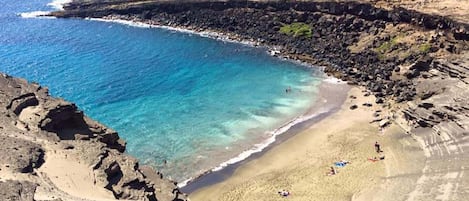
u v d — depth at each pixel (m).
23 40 158.50
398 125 99.50
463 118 90.69
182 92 122.75
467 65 107.69
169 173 88.69
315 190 81.06
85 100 117.25
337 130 101.44
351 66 131.12
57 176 52.88
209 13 170.12
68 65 137.88
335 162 89.31
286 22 157.12
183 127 105.62
